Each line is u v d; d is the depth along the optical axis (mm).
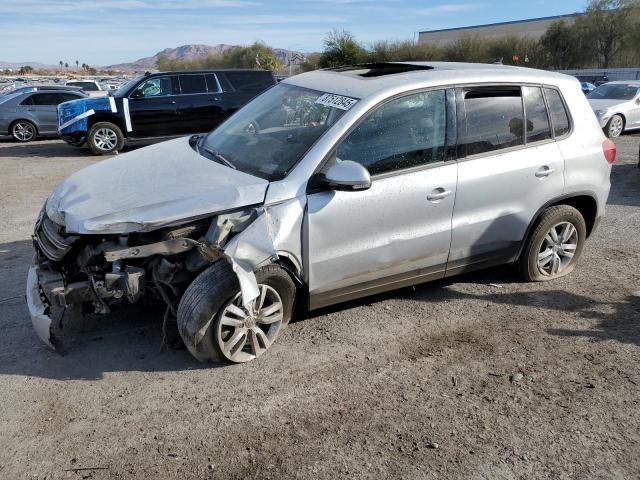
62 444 3053
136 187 3775
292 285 3885
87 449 3018
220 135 4688
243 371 3742
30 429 3160
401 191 4039
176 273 3686
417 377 3732
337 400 3471
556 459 3020
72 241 3488
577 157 4891
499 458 3016
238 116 4883
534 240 4949
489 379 3730
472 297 4922
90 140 13195
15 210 7781
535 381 3717
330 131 3857
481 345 4152
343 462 2959
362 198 3896
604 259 5902
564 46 50000
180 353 3930
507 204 4609
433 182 4168
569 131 4895
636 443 3154
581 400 3523
